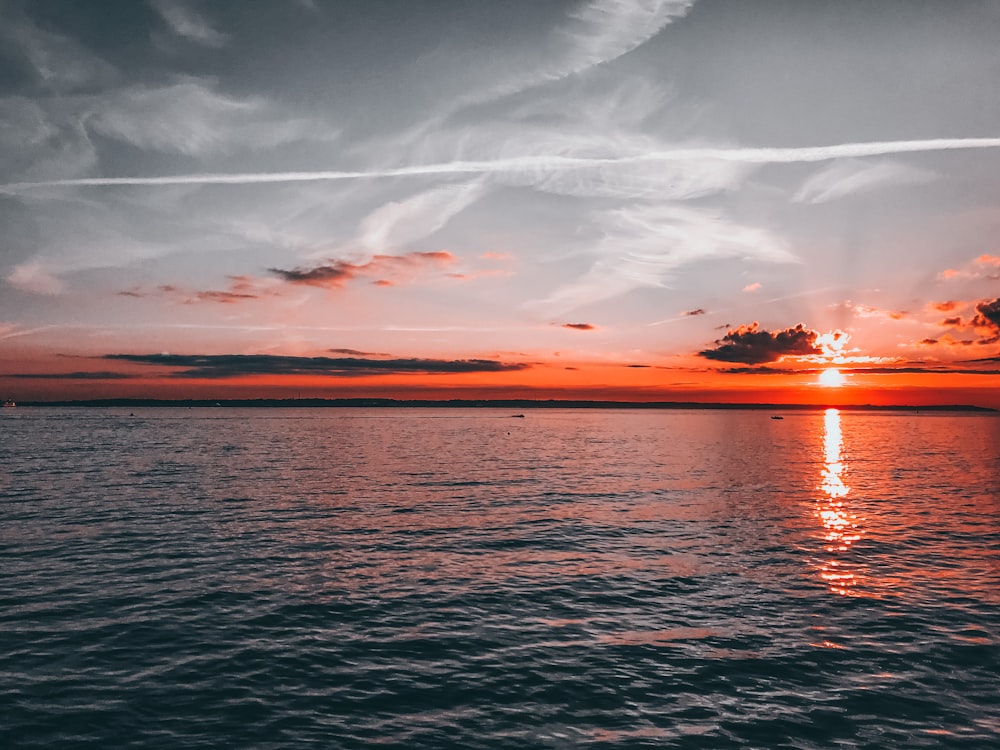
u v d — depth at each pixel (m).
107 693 12.48
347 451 77.56
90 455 69.31
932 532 28.45
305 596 18.64
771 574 21.23
